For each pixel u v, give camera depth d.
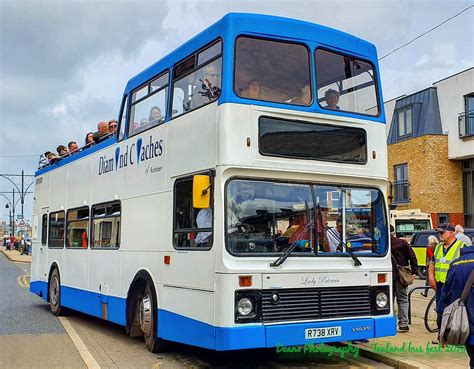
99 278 11.23
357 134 8.15
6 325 12.45
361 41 8.59
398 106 37.78
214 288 7.12
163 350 9.16
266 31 7.75
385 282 8.05
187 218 8.02
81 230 12.52
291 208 7.54
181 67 8.69
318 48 8.09
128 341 10.38
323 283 7.51
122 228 10.25
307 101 7.83
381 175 8.27
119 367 8.20
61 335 11.08
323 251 7.66
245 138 7.29
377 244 8.15
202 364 8.39
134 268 9.64
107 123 12.38
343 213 7.91
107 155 11.33
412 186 34.53
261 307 7.07
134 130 10.18
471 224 33.09
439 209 33.16
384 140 8.42
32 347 9.80
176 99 8.72
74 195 13.19
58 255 13.94
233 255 7.07
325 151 7.82
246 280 7.03
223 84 7.38
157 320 8.78
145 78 9.96
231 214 7.16
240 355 9.01
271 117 7.49
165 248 8.58
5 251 66.88
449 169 33.59
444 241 9.26
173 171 8.51
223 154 7.21
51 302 14.31
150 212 9.20
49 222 14.98
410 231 29.53
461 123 33.06
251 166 7.26
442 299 6.26
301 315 7.29
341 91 8.19
